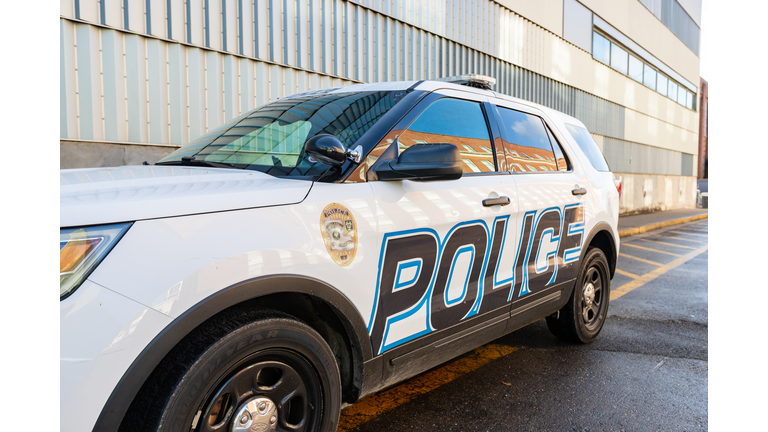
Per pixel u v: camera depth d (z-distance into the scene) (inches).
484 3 402.9
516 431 91.0
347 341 74.7
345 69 285.0
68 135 176.9
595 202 137.8
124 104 192.1
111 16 185.0
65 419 44.5
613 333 152.6
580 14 566.9
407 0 326.0
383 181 77.2
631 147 748.6
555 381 114.3
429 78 350.0
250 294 56.9
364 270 71.4
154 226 51.6
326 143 68.8
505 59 433.7
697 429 92.7
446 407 100.6
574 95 566.6
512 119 115.9
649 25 780.6
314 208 66.4
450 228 86.5
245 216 59.1
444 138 92.3
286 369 63.1
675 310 182.4
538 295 114.4
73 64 177.0
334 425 69.5
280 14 246.5
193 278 52.2
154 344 49.0
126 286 48.1
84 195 53.9
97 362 45.8
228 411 57.7
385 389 109.5
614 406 101.7
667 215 742.5
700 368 123.4
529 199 108.4
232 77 228.4
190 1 210.1
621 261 310.5
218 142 92.4
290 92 255.4
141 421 51.8
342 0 280.2
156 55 200.7
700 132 1257.4
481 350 135.8
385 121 82.8
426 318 83.6
